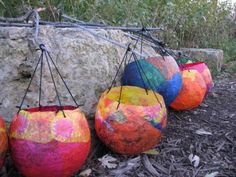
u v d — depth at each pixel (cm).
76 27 226
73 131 163
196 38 528
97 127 202
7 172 187
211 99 350
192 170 206
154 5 438
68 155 162
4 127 162
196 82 271
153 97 212
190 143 238
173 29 466
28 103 194
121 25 352
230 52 577
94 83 219
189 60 330
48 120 160
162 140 239
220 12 570
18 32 193
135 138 195
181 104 273
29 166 161
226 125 276
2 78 192
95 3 335
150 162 210
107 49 234
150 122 194
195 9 490
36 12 207
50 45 199
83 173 193
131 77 239
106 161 205
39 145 158
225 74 485
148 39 288
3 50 192
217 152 229
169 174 200
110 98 209
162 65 240
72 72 208
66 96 205
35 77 192
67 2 318
